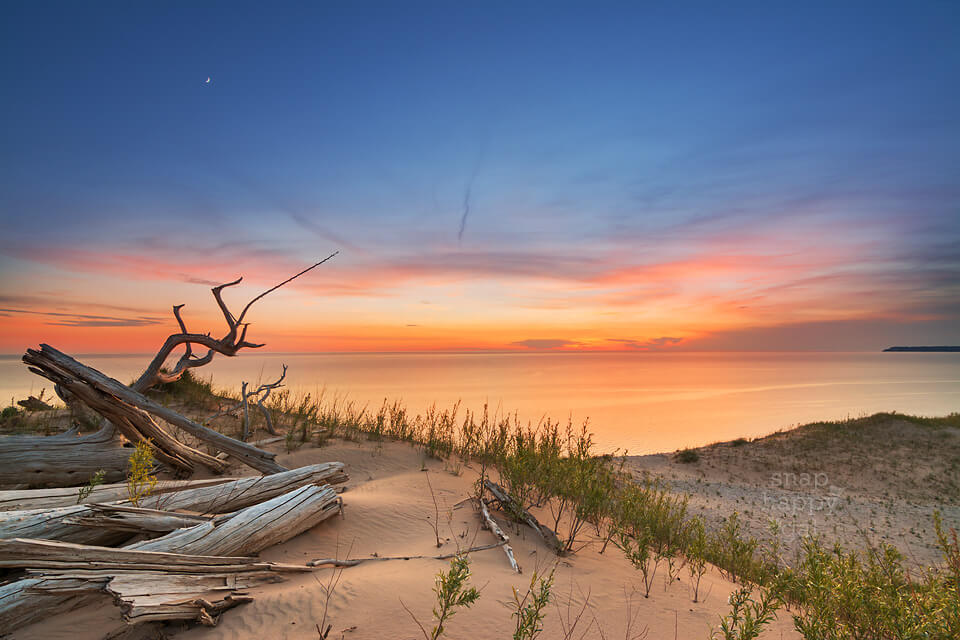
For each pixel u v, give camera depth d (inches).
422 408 2481.5
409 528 301.9
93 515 232.1
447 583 150.7
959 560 197.8
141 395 381.4
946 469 1032.2
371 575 222.5
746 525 702.5
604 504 340.5
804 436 1322.6
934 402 5634.8
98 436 386.6
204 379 732.0
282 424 599.5
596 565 265.6
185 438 471.5
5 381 3154.5
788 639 199.8
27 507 265.4
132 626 180.4
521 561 256.1
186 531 235.9
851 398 6299.2
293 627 176.6
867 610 184.4
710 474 1074.7
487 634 174.9
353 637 169.2
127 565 195.3
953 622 157.2
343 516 309.3
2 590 177.2
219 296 413.4
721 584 272.8
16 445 356.5
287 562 245.0
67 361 353.4
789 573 183.0
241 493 316.2
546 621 190.1
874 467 1067.3
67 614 187.0
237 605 195.2
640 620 203.0
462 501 355.6
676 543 335.0
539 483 335.9
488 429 499.5
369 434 582.2
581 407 4200.3
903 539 647.1
